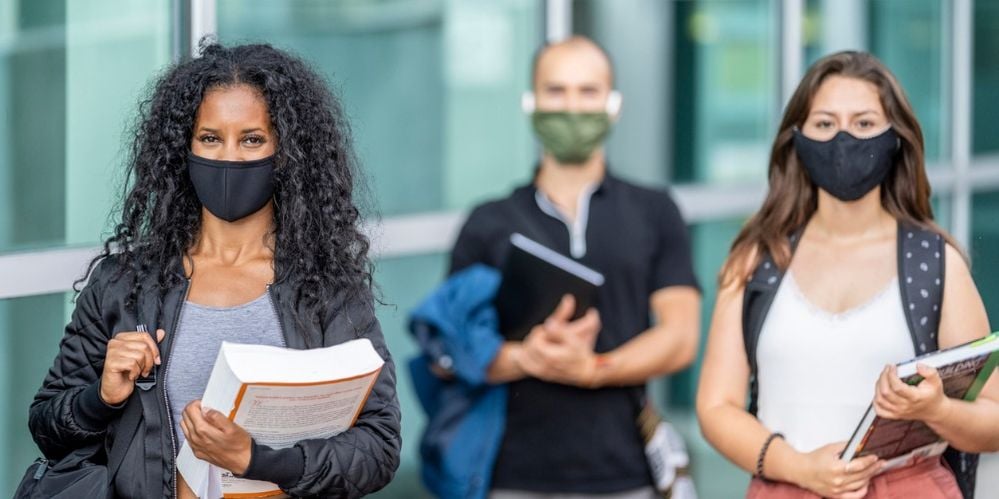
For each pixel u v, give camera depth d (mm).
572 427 5066
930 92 8875
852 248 3861
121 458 3043
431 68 6363
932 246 3793
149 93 3367
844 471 3586
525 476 5082
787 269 3873
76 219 4734
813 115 3852
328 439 3018
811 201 3947
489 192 6664
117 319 3107
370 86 6102
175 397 3055
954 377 3518
